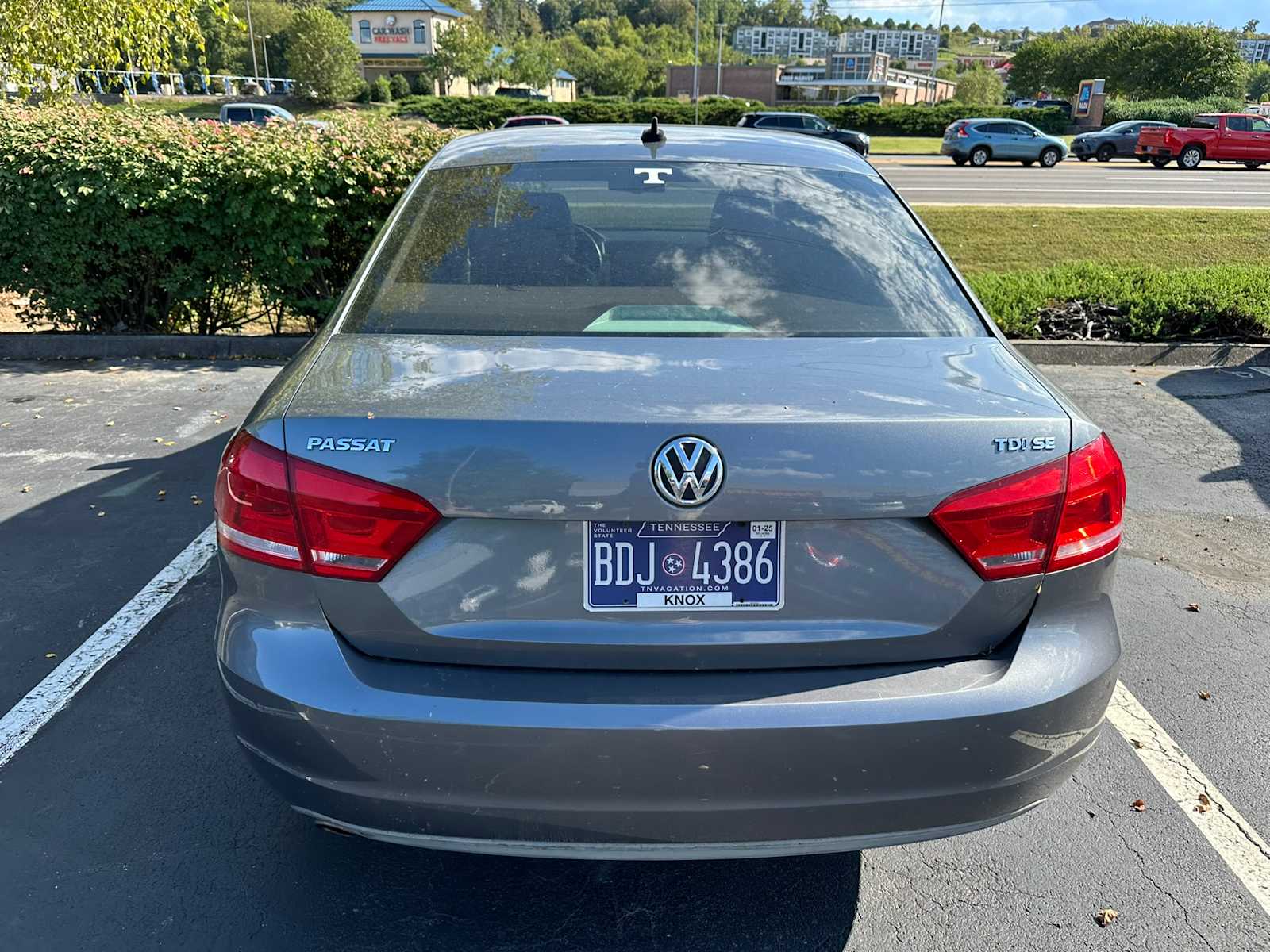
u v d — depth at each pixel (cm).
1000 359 220
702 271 246
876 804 183
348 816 188
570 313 229
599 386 189
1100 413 662
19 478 509
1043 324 827
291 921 229
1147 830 264
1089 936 229
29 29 1166
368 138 780
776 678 184
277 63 11969
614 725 175
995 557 186
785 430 177
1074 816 269
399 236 265
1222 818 269
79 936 223
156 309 789
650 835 183
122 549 426
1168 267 1412
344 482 181
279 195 735
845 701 180
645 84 11200
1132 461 571
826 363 206
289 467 184
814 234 265
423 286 241
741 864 250
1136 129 3600
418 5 11106
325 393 193
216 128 780
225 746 293
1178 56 7875
